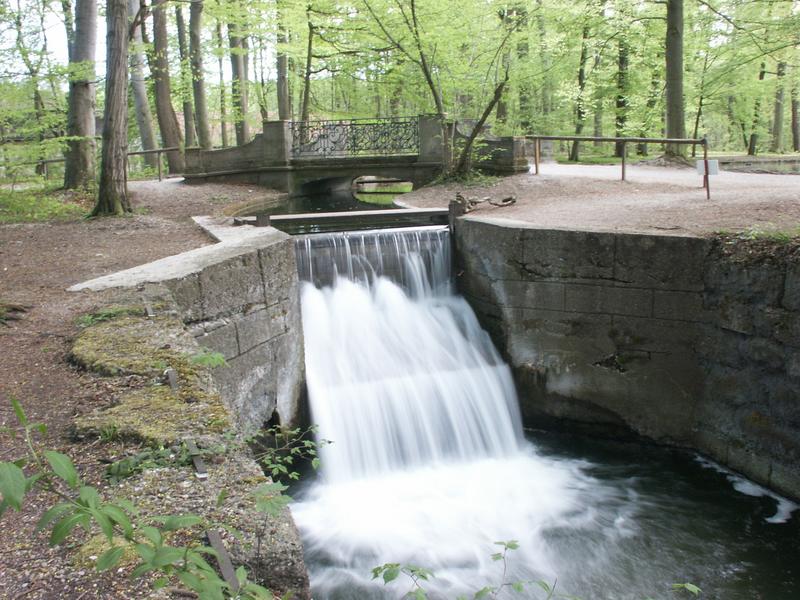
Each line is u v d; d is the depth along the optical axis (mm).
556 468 8125
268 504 2520
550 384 8906
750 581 5805
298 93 31875
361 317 9562
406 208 13453
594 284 8391
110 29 12398
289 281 8023
